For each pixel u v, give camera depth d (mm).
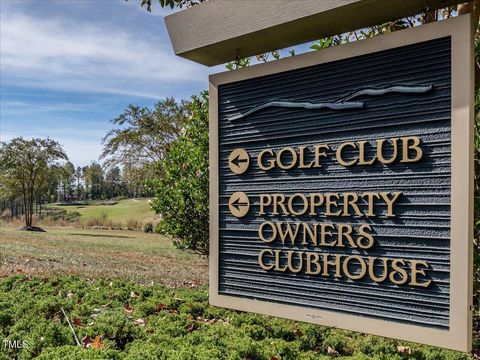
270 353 2967
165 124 19891
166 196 5965
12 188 24297
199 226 5930
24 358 3000
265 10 3018
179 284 7207
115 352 2814
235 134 3391
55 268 8742
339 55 2904
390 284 2688
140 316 4266
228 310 4477
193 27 3379
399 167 2674
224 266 3416
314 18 2871
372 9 2770
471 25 2461
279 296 3133
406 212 2639
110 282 6254
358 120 2828
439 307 2516
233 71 3400
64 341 3246
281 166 3135
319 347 3434
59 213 34344
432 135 2564
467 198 2430
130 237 18000
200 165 5719
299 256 3047
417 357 3082
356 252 2818
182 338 3287
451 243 2475
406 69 2662
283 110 3154
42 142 24641
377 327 2707
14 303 4574
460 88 2473
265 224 3207
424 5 2742
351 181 2846
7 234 18031
